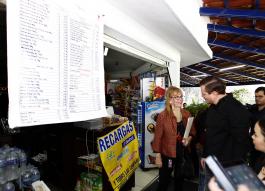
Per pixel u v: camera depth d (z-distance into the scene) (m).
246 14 2.73
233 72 9.02
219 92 1.86
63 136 2.64
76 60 1.41
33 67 1.11
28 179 1.64
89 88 1.52
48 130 2.83
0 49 2.36
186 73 10.37
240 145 1.72
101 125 2.47
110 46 2.49
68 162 2.64
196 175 2.95
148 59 3.42
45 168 2.91
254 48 4.62
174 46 3.96
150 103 3.71
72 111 1.36
